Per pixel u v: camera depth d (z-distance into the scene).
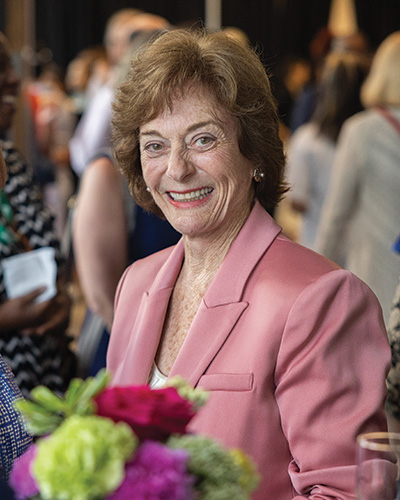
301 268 1.90
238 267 1.96
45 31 13.03
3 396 1.80
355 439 1.73
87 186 3.30
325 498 1.71
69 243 3.49
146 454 1.07
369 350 1.81
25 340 2.98
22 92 6.92
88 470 1.02
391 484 1.27
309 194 5.37
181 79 1.93
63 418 1.14
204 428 1.84
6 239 2.97
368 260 4.22
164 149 2.00
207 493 1.10
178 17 13.54
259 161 2.01
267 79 2.02
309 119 6.76
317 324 1.80
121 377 2.14
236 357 1.87
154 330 2.10
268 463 1.81
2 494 1.16
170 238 3.31
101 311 3.28
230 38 1.98
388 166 4.16
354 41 5.29
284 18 13.80
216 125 1.94
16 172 3.07
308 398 1.77
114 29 5.82
